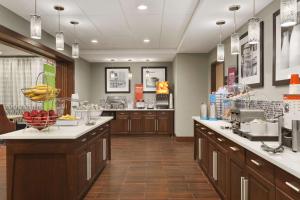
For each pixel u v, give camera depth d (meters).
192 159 4.69
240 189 2.12
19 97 7.16
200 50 5.98
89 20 3.95
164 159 4.69
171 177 3.66
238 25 3.83
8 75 7.21
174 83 7.12
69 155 2.41
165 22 4.09
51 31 4.50
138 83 7.97
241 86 3.59
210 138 3.32
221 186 2.78
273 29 2.81
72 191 2.41
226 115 3.75
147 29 4.52
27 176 2.43
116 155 5.01
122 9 3.46
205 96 6.36
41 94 2.50
